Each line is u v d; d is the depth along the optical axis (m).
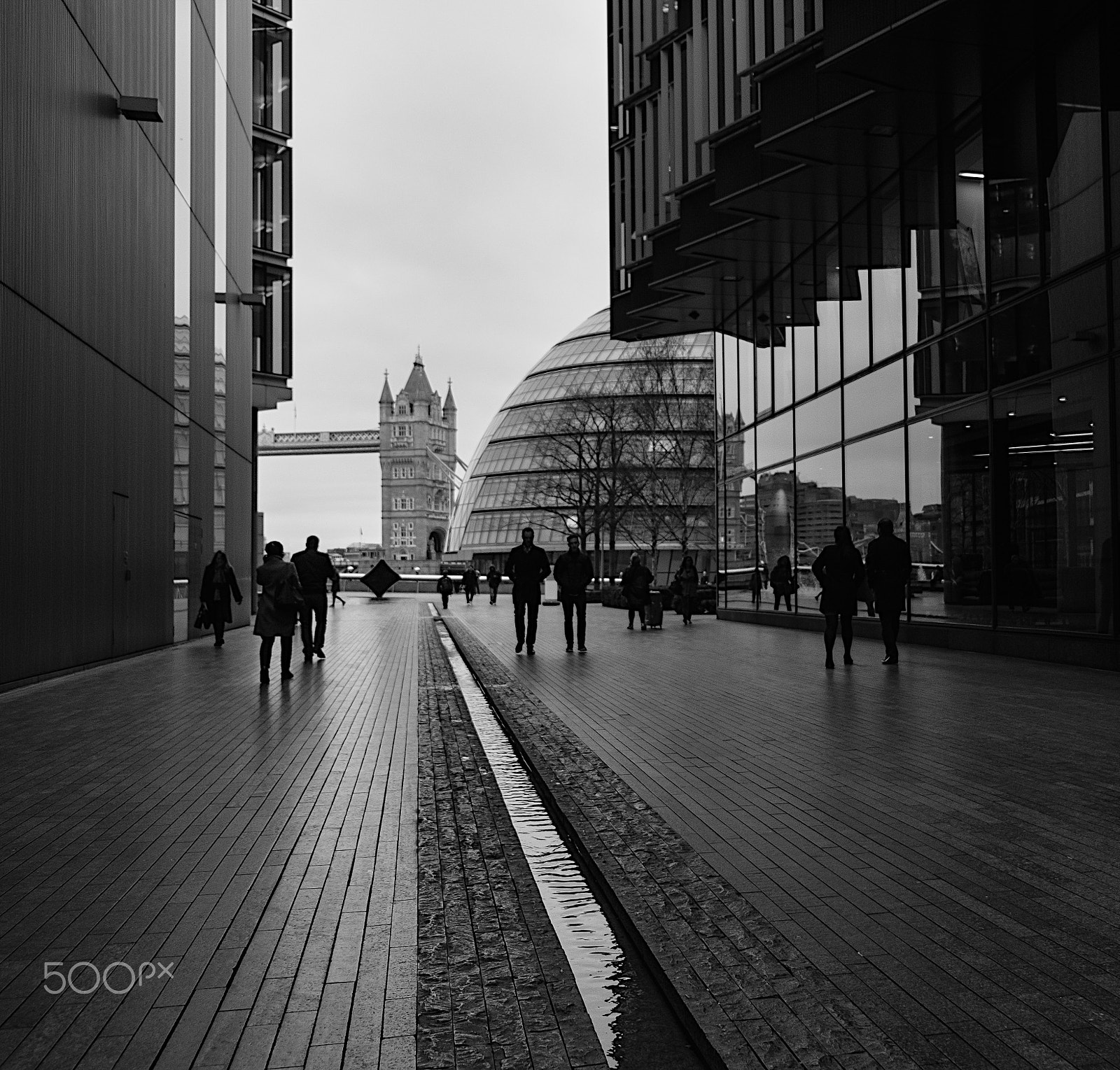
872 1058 3.67
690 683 14.87
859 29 16.22
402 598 71.69
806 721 11.11
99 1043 3.97
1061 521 16.03
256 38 41.56
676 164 24.61
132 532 20.59
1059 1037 3.82
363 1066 3.78
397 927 5.19
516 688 14.47
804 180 21.25
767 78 19.48
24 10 14.84
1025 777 8.11
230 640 26.38
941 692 13.13
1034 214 16.66
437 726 11.61
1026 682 13.96
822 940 4.81
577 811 7.29
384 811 7.60
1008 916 5.10
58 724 11.75
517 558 20.38
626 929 5.20
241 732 11.17
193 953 4.84
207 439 27.73
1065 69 15.69
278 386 42.31
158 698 14.06
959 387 19.02
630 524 62.94
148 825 7.17
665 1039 4.03
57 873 6.06
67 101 16.66
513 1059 3.83
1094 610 15.28
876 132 19.14
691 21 23.88
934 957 4.59
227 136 30.47
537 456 93.94
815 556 25.84
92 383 17.97
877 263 21.98
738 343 32.12
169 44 23.53
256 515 41.72
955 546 19.30
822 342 25.17
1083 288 15.34
